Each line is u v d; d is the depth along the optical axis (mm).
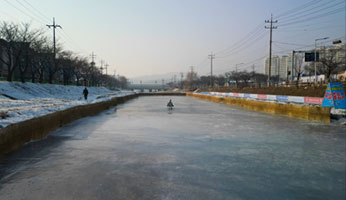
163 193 4855
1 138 6906
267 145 9438
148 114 20828
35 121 9258
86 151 8055
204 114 21125
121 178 5645
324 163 7184
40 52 30641
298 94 25891
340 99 16516
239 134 11688
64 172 5973
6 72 36156
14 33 26125
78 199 4492
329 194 5039
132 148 8586
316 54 26734
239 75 78438
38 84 30531
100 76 78000
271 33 34031
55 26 32844
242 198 4742
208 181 5613
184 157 7594
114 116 18984
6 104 12320
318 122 16172
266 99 26094
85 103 18703
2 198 4492
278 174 6203
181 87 140250
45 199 4469
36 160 6898
